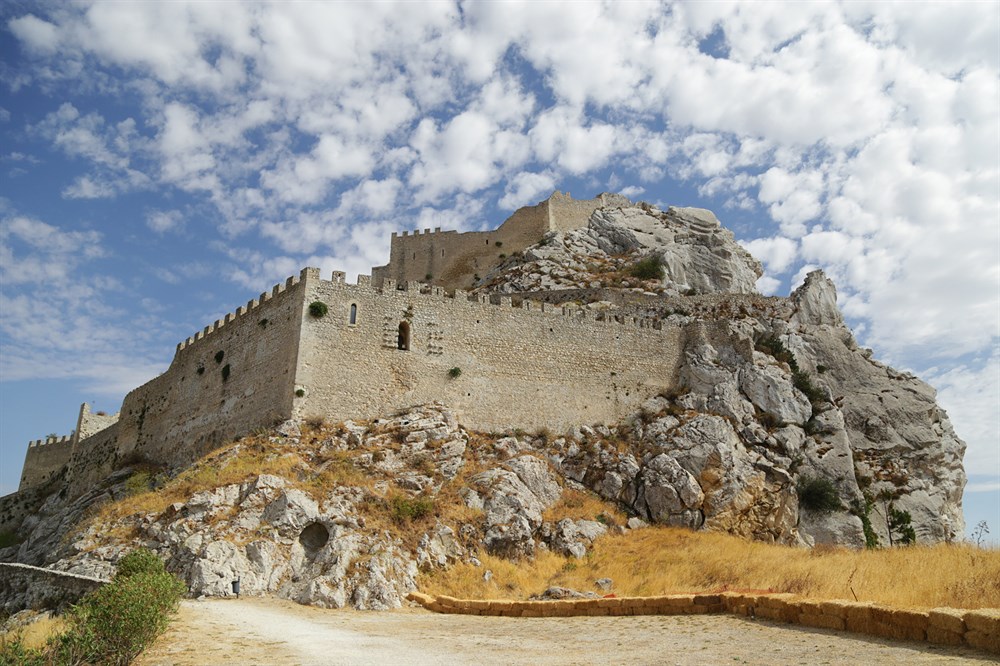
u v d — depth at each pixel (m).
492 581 37.66
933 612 15.72
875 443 62.59
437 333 52.69
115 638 20.47
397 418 48.47
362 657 19.83
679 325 62.66
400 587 34.38
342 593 32.69
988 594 20.34
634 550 43.56
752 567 36.88
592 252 95.62
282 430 44.88
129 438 67.00
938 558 28.05
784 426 57.06
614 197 108.12
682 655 17.31
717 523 49.16
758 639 18.09
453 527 40.75
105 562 34.88
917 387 66.75
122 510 39.12
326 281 49.97
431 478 44.47
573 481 50.94
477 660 18.84
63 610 31.30
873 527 56.88
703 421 53.91
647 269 88.06
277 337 49.97
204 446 53.41
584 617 25.25
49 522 55.75
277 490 38.53
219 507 37.34
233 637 23.48
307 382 47.06
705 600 22.94
